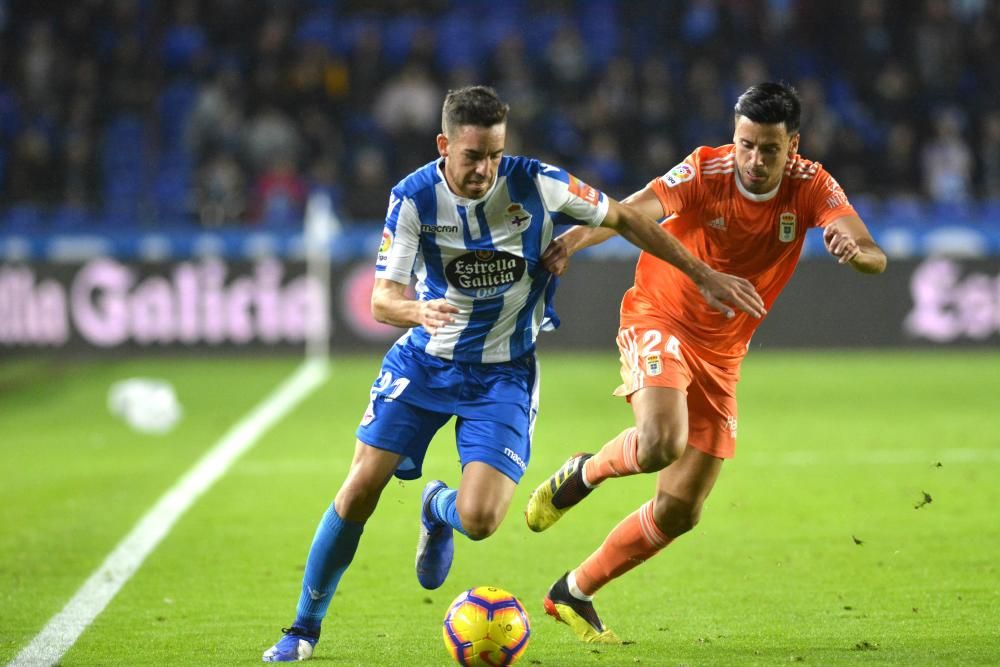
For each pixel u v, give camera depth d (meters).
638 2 70.88
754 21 68.00
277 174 60.12
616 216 16.59
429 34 65.19
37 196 59.56
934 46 66.69
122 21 66.62
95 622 18.77
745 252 18.30
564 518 26.42
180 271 51.22
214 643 17.59
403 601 20.19
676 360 17.72
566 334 52.50
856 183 60.06
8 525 25.70
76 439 36.28
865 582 20.84
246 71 67.00
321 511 26.89
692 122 63.72
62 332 51.03
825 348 52.75
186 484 29.80
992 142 63.22
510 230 16.45
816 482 29.39
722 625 18.50
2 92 65.25
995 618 18.42
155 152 62.88
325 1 70.38
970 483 28.97
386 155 62.28
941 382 45.38
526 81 63.38
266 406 41.53
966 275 52.44
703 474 18.11
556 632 18.39
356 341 51.91
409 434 16.80
